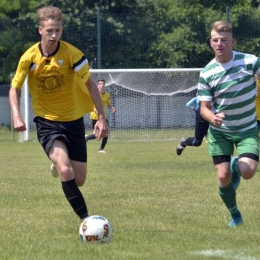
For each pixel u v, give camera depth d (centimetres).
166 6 9125
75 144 1709
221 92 1697
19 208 2170
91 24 7831
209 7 8819
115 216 1973
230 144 1736
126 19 7919
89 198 2381
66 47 1680
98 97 1694
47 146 1672
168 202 2258
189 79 7281
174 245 1509
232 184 1753
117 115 7094
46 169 3569
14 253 1441
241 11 7831
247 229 1725
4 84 8656
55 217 1975
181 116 7231
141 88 7169
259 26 7375
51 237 1634
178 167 3603
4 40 8356
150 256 1385
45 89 1684
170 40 7738
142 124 7156
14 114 1667
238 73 1688
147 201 2288
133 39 7850
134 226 1792
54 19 1630
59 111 1694
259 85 2648
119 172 3331
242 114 1703
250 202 2244
